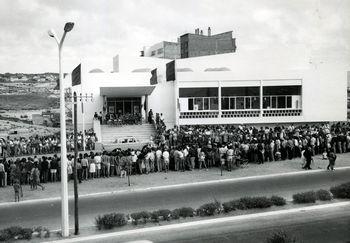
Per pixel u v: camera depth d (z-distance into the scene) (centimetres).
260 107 4634
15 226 1512
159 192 2166
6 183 2416
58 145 3466
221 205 1814
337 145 3262
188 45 6744
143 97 4584
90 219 1711
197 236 1445
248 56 5359
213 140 3253
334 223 1547
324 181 2328
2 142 3378
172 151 2758
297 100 4731
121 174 2562
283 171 2619
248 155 2933
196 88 4572
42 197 2106
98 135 3778
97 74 4566
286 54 5388
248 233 1459
